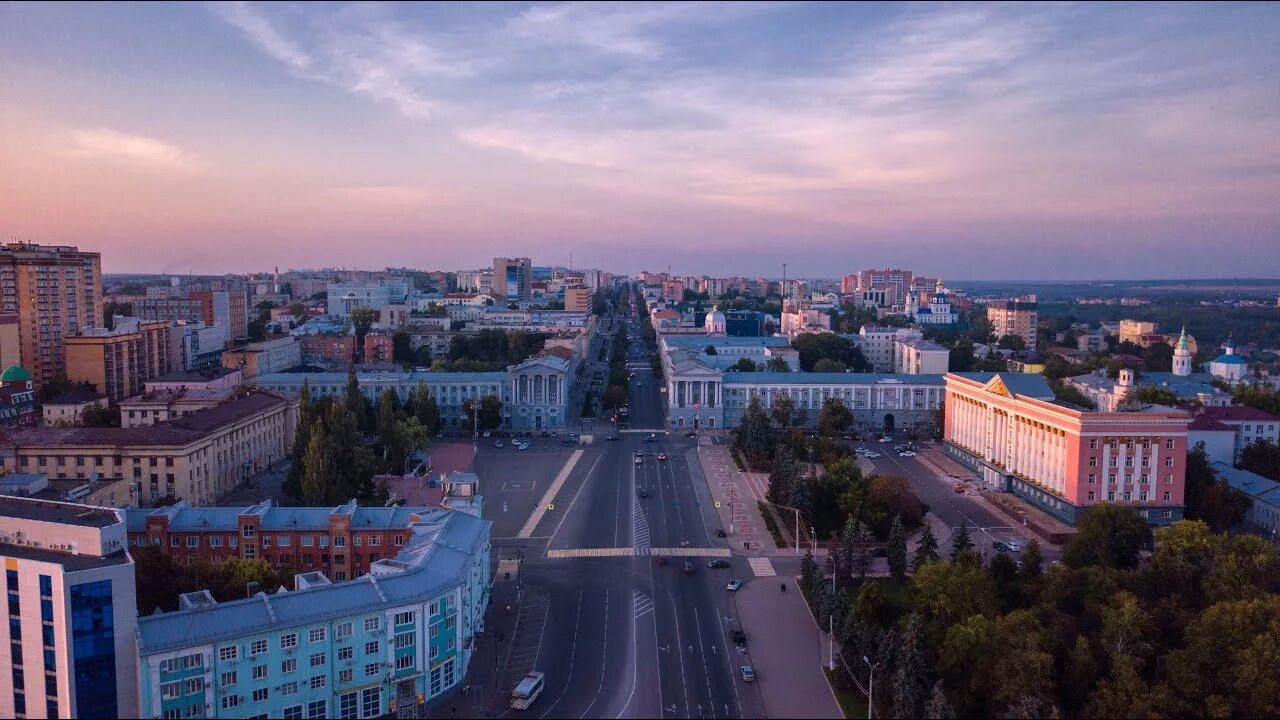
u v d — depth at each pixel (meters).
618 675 142.62
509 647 152.38
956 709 131.25
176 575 144.50
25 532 119.31
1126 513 184.12
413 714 129.75
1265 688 123.25
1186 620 142.38
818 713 132.12
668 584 182.62
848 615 147.12
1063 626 142.00
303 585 130.50
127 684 113.50
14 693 113.56
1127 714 124.62
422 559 141.38
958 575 148.62
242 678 117.38
